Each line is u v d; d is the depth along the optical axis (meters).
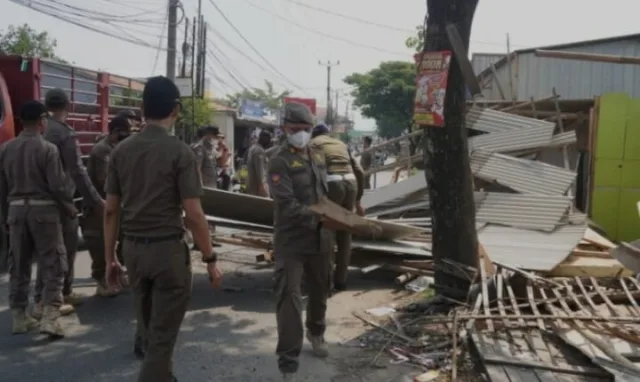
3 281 6.88
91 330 5.29
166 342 3.40
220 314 5.80
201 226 3.36
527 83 14.04
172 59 19.62
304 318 5.43
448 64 5.37
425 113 5.55
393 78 50.59
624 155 10.00
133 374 4.36
